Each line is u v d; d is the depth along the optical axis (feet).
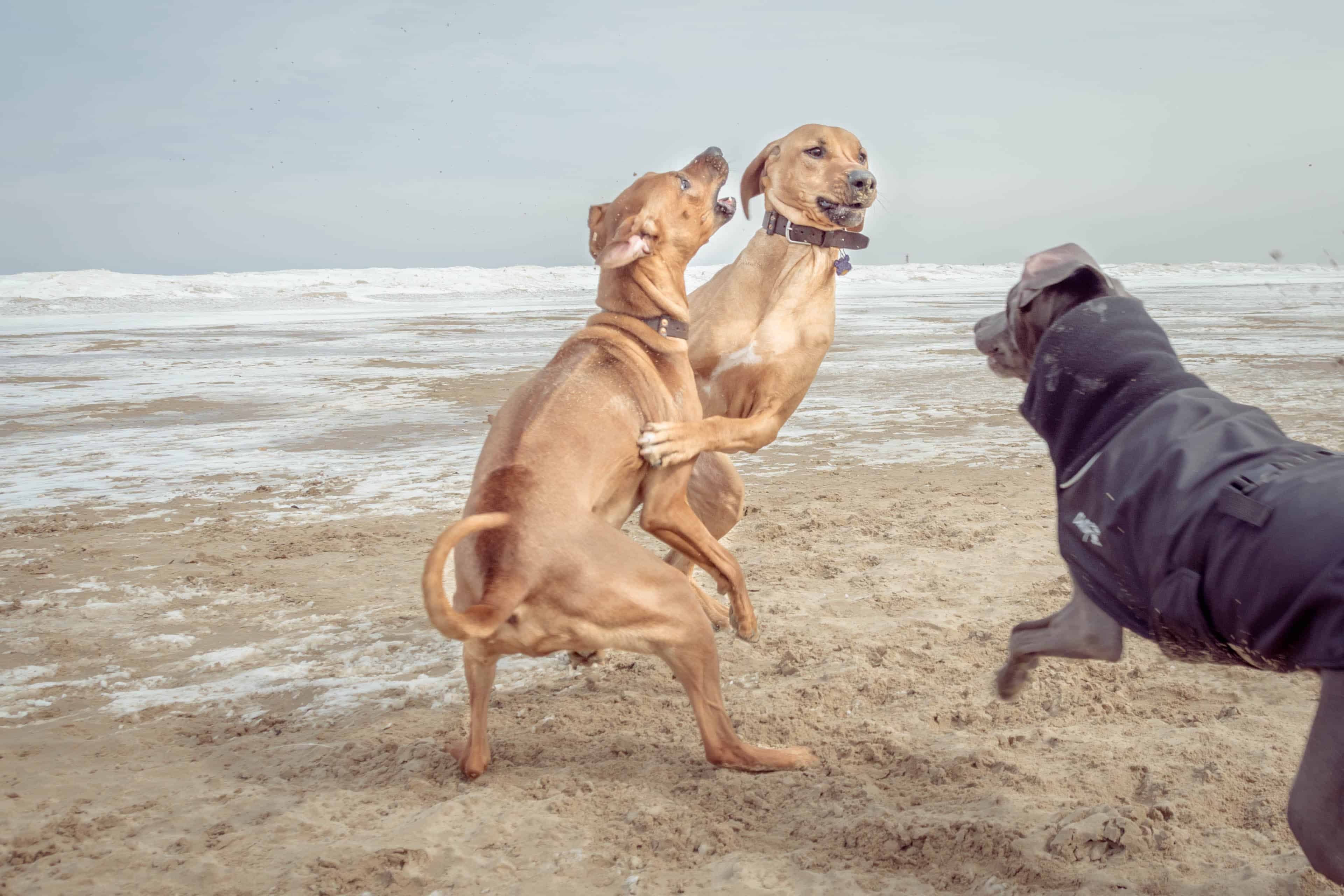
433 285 256.11
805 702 16.07
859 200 16.65
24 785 14.11
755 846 11.96
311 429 46.57
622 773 13.96
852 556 24.09
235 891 11.25
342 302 209.77
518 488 12.76
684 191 15.90
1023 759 13.85
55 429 48.37
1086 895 10.53
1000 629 18.89
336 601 22.25
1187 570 8.52
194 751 15.35
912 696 16.15
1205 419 9.04
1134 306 10.13
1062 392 9.91
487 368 71.20
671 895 10.96
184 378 68.74
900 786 13.24
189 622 21.16
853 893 10.86
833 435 42.32
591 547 12.49
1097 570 9.70
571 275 293.64
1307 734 14.14
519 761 14.48
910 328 106.11
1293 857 11.04
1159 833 11.57
